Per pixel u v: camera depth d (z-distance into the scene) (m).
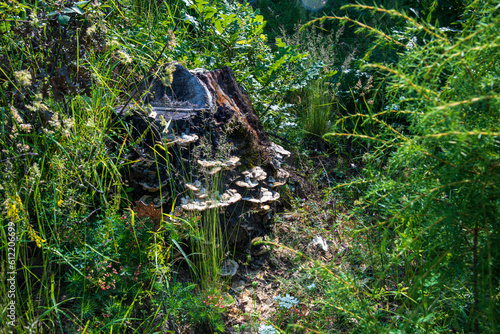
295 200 3.84
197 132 3.00
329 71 5.30
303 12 7.61
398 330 1.80
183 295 2.44
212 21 4.57
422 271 1.92
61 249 2.25
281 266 3.11
